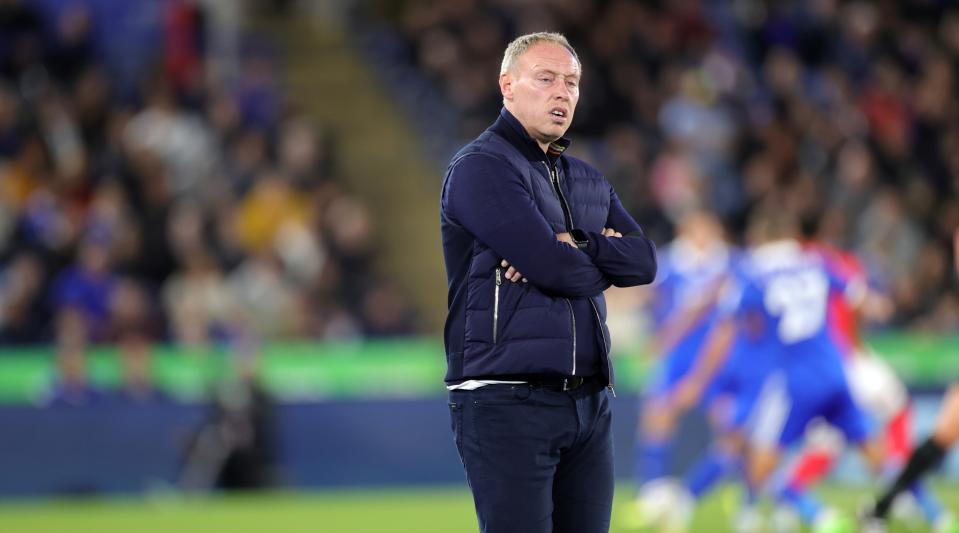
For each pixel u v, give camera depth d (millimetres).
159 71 52219
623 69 56844
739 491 35844
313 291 43594
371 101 59031
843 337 26922
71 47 53281
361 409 39625
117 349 38656
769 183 50406
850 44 61250
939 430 22094
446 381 13633
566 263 12992
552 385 13242
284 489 38844
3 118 49312
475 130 54156
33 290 40969
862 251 49875
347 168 55125
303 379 39594
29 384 37906
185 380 38875
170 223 44156
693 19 60156
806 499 26109
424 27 58844
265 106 54656
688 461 40500
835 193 51969
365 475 39344
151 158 46156
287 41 62500
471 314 13273
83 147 49969
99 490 37688
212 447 37781
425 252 51938
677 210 49344
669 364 32719
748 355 28266
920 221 52781
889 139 57688
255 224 46781
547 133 13633
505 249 13000
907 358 41844
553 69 13609
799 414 26375
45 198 45375
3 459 37406
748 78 59406
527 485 13102
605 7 59312
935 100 60094
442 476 39719
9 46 52938
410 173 55094
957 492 36344
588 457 13836
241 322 40812
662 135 55000
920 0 63844
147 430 38250
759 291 26859
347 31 63562
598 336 13539
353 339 43188
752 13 63281
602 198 14453
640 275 13867
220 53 58219
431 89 57094
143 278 43156
